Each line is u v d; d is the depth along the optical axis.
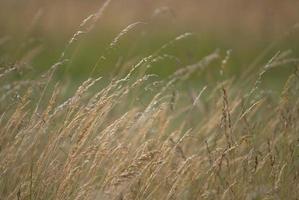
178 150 15.84
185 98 20.88
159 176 15.33
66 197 14.44
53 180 14.82
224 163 15.74
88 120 14.98
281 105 16.70
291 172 15.78
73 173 14.66
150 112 15.98
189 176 15.32
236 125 16.91
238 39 38.88
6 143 15.80
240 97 18.36
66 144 15.65
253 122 17.12
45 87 16.33
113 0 42.53
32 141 15.73
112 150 15.14
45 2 40.88
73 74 34.50
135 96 17.72
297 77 16.94
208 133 17.52
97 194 14.38
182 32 39.12
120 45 37.31
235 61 35.56
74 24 40.22
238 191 15.27
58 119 16.81
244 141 15.96
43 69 34.75
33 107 16.77
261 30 39.22
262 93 18.59
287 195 15.47
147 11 41.38
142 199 14.61
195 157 15.62
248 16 42.34
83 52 37.47
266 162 15.84
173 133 15.83
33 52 22.69
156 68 34.88
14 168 15.34
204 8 44.06
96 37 39.47
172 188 14.55
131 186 14.62
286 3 41.28
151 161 14.70
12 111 17.34
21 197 14.70
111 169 14.60
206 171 15.83
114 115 17.34
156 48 37.00
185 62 34.84
